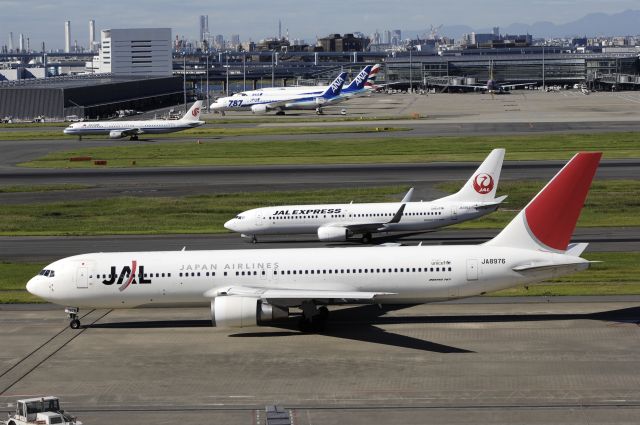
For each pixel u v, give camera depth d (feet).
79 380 396.57
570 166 458.09
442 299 466.70
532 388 373.40
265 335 463.01
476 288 461.78
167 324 490.08
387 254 467.93
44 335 470.80
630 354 415.44
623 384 376.27
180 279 471.21
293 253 474.90
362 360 416.46
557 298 523.70
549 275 458.91
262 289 457.68
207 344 449.06
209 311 517.55
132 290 472.85
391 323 479.00
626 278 571.28
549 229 465.06
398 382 384.68
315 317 472.85
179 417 350.02
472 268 459.73
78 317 507.71
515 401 359.46
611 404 354.33
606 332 450.71
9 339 463.83
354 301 463.83
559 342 435.94
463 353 422.82
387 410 352.49
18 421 323.37
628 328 457.27
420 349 430.61
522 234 467.11
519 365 403.13
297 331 468.75
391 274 461.37
